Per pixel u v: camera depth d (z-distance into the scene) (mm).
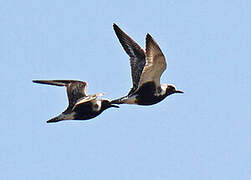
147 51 39781
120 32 42719
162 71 40625
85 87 40469
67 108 40406
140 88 41125
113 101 41312
